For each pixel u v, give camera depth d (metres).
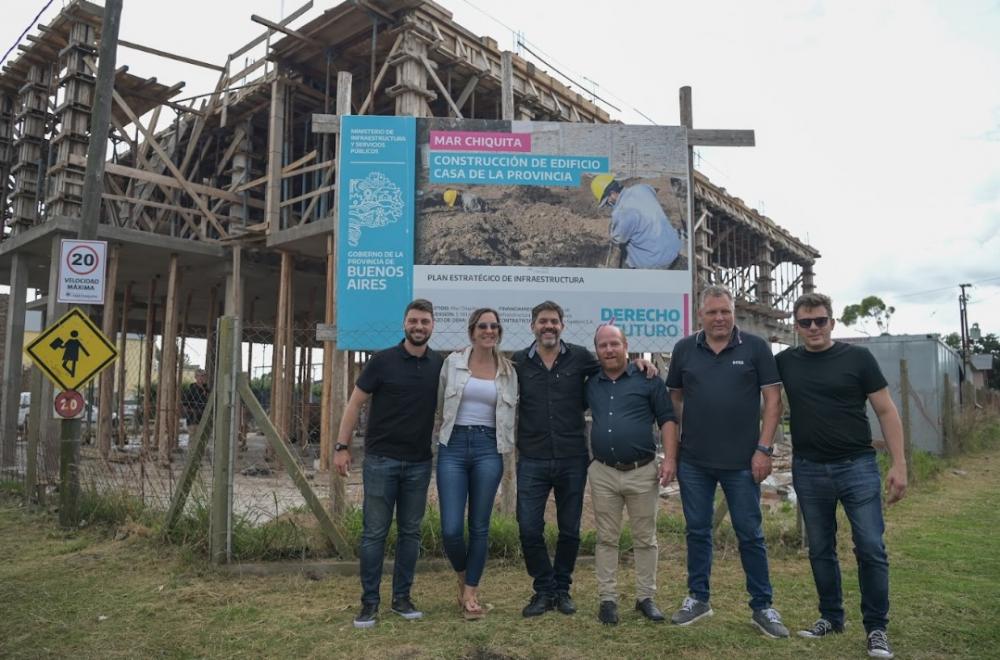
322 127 6.23
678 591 4.88
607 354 4.31
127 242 13.16
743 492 4.14
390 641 3.91
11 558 5.69
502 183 6.30
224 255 14.44
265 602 4.58
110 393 13.40
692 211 6.48
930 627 4.17
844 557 5.85
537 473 4.37
